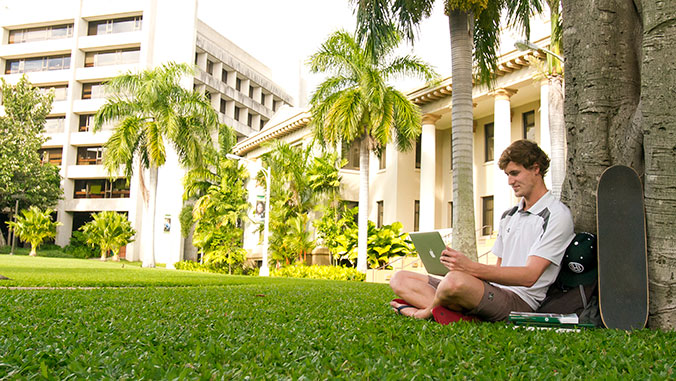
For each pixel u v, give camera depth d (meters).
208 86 49.38
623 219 3.41
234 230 34.28
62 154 49.88
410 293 4.20
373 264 24.45
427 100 25.00
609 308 3.37
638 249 3.38
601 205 3.45
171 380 1.90
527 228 3.56
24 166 43.06
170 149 46.06
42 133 48.03
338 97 20.86
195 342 2.73
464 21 12.68
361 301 6.38
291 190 28.56
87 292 7.24
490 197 25.30
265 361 2.25
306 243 28.11
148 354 2.37
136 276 14.85
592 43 4.09
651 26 3.49
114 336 2.94
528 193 3.57
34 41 52.22
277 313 4.43
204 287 10.03
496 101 21.52
